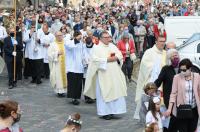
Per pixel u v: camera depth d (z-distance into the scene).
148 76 13.59
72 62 17.36
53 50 18.88
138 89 13.93
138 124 14.62
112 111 15.35
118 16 39.12
